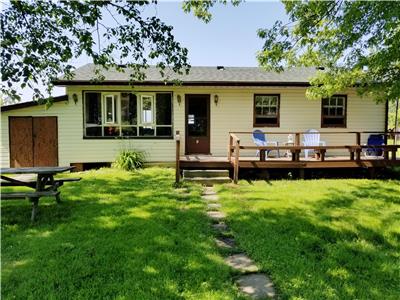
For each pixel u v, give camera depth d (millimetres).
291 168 8547
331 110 10641
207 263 3256
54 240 3867
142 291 2719
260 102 10484
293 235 4094
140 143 10242
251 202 5742
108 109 10148
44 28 4594
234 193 6547
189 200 5961
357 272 3152
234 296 2656
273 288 2838
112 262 3264
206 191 6949
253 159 8695
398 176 8852
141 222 4562
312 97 8891
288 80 10344
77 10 4434
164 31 5594
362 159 8742
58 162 9930
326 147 8516
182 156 9734
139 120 10320
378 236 4082
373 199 6012
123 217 4816
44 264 3217
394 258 3471
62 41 4703
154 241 3828
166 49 5668
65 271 3061
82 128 9961
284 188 7078
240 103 10430
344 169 9203
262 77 10820
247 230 4289
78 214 4988
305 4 6789
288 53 7637
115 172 9164
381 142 9883
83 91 9898
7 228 4348
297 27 7160
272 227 4387
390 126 27016
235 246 3830
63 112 9859
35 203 4773
